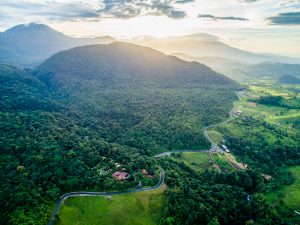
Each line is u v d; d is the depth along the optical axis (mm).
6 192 163750
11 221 144875
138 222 159125
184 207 168000
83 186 182250
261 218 176750
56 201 169000
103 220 158250
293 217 177875
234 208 183250
